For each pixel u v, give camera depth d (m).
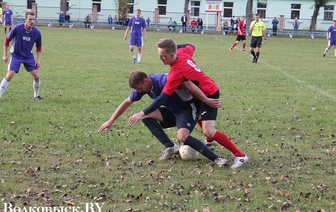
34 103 9.47
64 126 7.84
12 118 8.14
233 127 8.17
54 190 5.16
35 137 7.11
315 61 20.69
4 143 6.78
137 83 5.81
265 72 15.73
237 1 50.25
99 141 7.06
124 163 6.12
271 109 9.67
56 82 12.11
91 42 26.78
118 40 29.05
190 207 4.81
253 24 18.73
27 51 9.53
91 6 49.72
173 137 7.46
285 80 13.96
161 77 5.98
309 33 43.06
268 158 6.51
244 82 13.26
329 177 5.80
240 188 5.34
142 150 6.73
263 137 7.62
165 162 6.23
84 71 14.38
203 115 6.10
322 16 51.22
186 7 46.50
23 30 9.34
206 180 5.59
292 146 7.11
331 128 8.30
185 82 5.76
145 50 23.28
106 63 16.91
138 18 17.16
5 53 9.53
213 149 6.88
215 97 6.02
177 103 6.09
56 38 28.62
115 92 11.00
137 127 7.95
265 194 5.20
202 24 43.50
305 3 50.53
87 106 9.44
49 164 5.98
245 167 6.10
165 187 5.32
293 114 9.27
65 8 43.84
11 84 11.46
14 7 47.06
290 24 50.50
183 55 5.85
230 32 43.06
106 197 5.02
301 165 6.24
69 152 6.51
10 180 5.40
